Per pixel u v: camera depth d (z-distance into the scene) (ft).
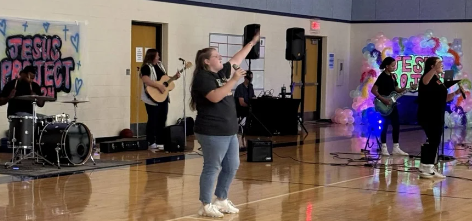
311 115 60.23
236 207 22.65
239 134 47.06
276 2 54.39
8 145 30.76
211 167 20.61
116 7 42.27
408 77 57.26
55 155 30.07
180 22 46.39
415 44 57.06
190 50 47.26
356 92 58.13
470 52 58.13
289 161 34.19
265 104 47.19
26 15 37.42
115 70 42.55
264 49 53.42
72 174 28.86
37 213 21.30
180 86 46.57
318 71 60.64
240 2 51.03
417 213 22.04
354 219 21.07
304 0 57.31
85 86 40.73
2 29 36.27
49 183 26.66
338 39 61.52
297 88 57.98
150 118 38.17
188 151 37.45
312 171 30.89
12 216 20.84
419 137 47.09
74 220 20.43
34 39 37.83
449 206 23.24
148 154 35.99
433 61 28.86
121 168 30.89
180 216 21.15
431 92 28.84
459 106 55.21
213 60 20.29
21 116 30.27
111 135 42.60
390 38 61.16
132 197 24.12
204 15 48.14
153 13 44.52
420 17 59.82
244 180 28.14
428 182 28.19
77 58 40.16
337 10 61.00
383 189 26.40
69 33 39.65
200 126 20.15
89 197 24.02
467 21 58.18
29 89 33.12
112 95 42.45
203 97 19.99
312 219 20.99
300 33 49.42
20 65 37.17
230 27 50.29
